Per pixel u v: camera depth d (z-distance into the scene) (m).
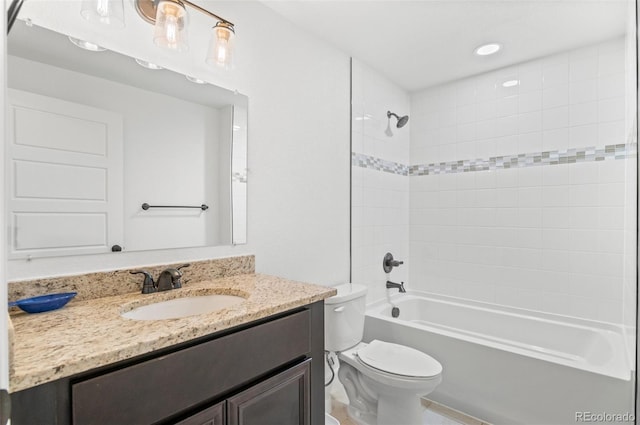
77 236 1.11
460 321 2.58
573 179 2.21
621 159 2.03
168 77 1.35
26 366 0.62
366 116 2.47
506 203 2.48
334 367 2.06
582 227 2.18
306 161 1.97
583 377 1.48
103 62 1.17
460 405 1.86
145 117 1.28
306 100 1.97
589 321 2.11
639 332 1.26
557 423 1.55
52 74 1.06
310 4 1.72
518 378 1.66
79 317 0.92
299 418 1.15
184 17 1.19
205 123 1.47
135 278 1.22
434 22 1.91
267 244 1.73
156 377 0.78
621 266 2.04
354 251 2.35
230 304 1.25
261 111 1.70
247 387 0.98
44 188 1.04
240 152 1.60
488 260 2.56
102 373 0.71
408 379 1.49
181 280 1.35
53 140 1.06
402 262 2.67
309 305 1.22
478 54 2.28
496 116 2.52
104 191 1.17
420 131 2.94
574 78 2.20
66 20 1.09
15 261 0.99
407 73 2.60
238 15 1.59
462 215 2.69
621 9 1.76
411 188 2.99
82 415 0.68
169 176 1.35
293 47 1.89
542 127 2.32
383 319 2.21
